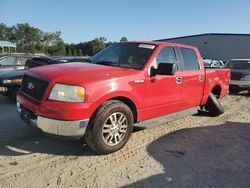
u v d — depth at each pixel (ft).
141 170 14.78
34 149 16.78
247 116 27.20
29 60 39.22
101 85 15.30
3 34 305.94
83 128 14.78
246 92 45.50
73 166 14.90
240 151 17.98
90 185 13.16
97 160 15.67
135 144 18.19
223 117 26.18
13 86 29.37
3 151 16.33
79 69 16.35
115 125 16.14
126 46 19.92
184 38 131.13
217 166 15.72
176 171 14.89
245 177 14.64
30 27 299.38
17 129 20.12
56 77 15.02
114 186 13.16
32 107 15.17
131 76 16.76
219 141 19.63
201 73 22.63
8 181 13.19
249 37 114.52
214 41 123.03
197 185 13.62
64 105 14.37
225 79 26.86
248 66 44.78
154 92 18.21
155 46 19.16
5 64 43.55
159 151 17.33
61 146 17.33
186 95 21.20
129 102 17.30
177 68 20.26
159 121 19.01
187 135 20.58
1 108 26.71
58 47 256.32
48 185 13.01
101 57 20.15
